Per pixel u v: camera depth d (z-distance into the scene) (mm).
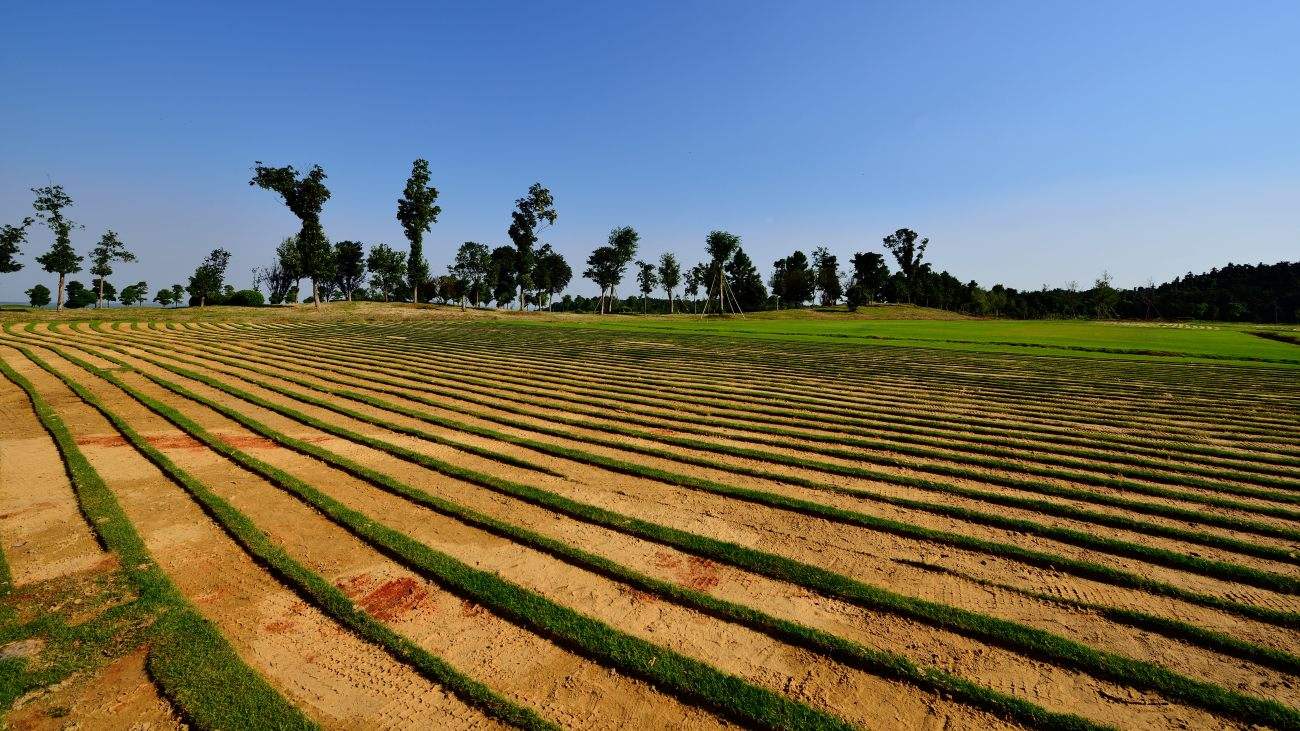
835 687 4789
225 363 24359
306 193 61281
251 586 6363
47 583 6277
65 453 11141
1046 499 9125
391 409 15523
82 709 4465
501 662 5094
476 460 11023
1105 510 8672
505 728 4320
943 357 30219
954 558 7051
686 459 11141
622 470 10359
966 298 117438
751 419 14719
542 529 7836
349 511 8328
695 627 5629
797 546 7340
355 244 104438
